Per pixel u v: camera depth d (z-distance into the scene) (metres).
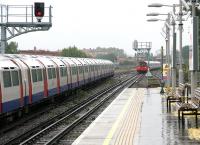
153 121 22.81
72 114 30.62
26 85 28.61
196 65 22.77
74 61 52.88
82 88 59.25
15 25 38.19
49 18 37.75
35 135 20.48
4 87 23.75
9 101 24.62
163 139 17.08
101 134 18.84
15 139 20.16
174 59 38.28
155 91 49.38
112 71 100.88
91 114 31.17
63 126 25.19
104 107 36.16
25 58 31.00
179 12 31.95
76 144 16.44
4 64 24.55
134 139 17.14
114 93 50.91
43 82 34.16
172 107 30.45
